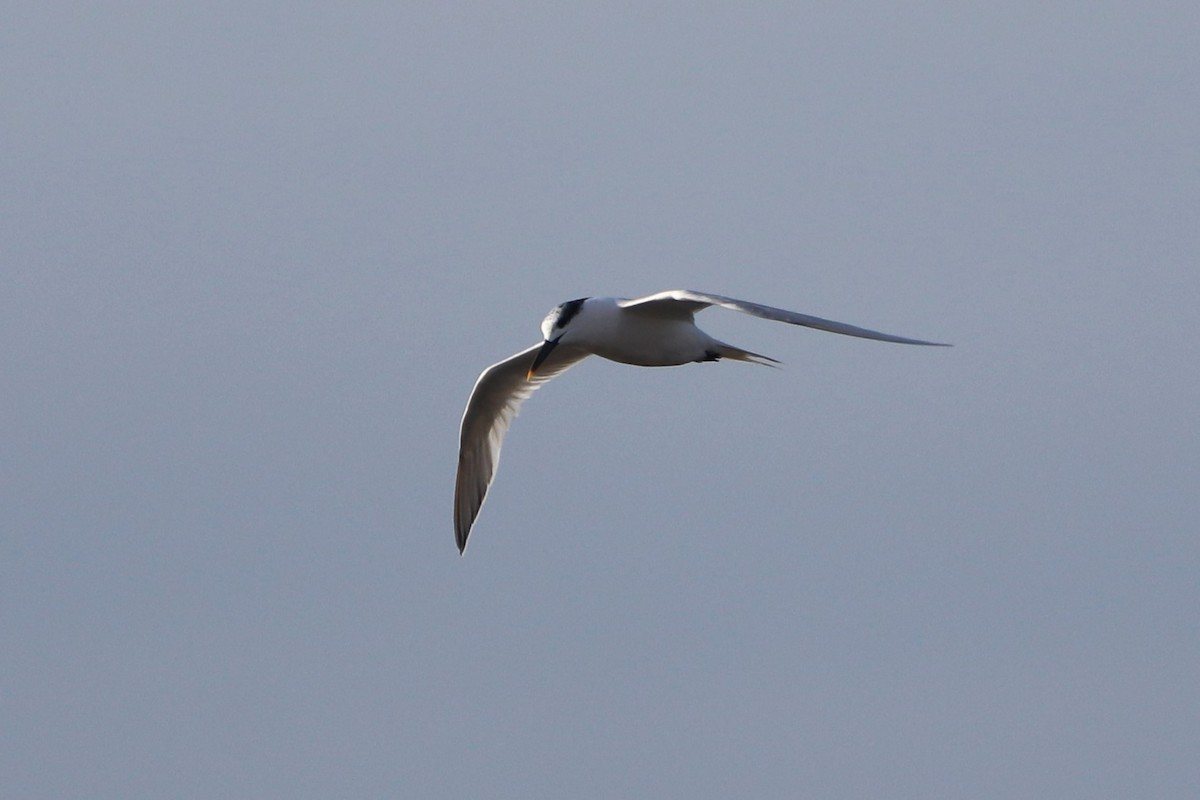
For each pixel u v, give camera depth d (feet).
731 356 51.65
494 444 57.82
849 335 40.24
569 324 51.34
